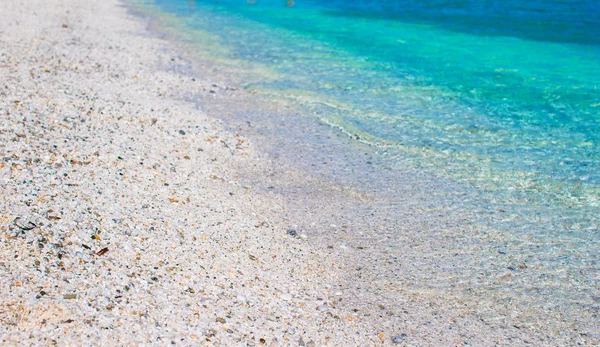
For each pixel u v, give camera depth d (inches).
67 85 93.7
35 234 59.6
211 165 79.0
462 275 64.2
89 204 65.2
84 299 55.0
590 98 106.7
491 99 106.6
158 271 59.4
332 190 77.0
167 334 53.8
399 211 73.4
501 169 81.7
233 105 100.2
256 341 55.0
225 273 61.1
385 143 88.2
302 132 90.7
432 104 103.7
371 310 59.9
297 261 64.8
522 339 57.9
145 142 80.1
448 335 57.9
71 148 74.5
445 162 83.4
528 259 66.4
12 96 85.0
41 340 51.4
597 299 61.8
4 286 54.5
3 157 69.5
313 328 57.3
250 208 71.9
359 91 110.4
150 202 68.3
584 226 71.1
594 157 84.4
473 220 72.0
